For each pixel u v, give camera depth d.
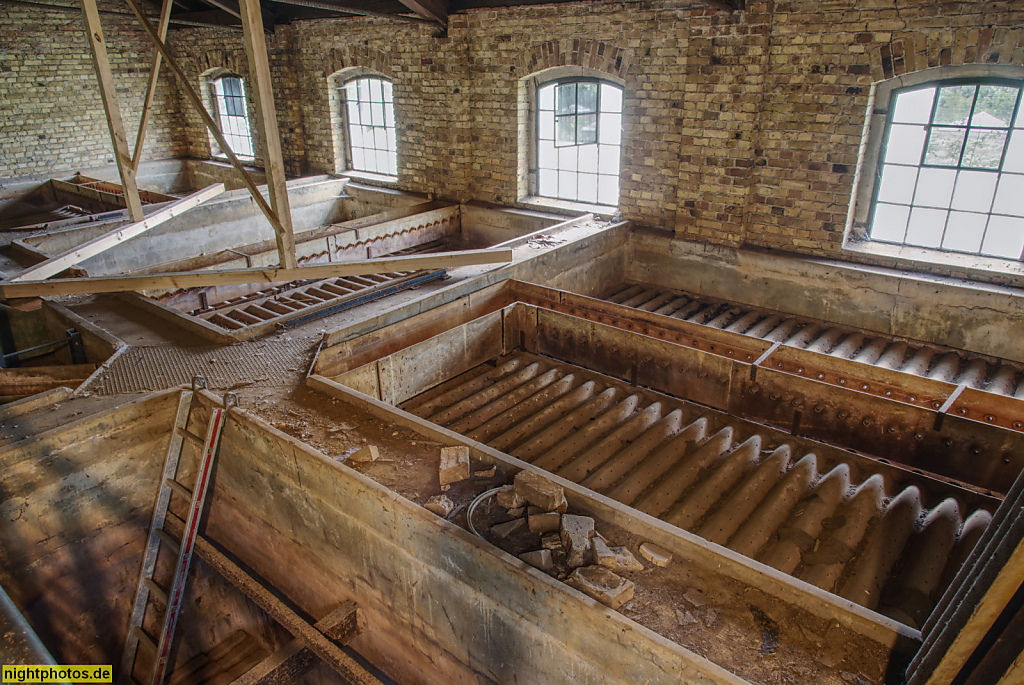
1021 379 5.08
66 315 5.03
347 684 3.77
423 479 3.13
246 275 3.38
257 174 10.95
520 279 5.87
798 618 2.29
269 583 4.02
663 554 2.58
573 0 6.80
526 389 4.80
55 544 3.62
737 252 6.45
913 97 5.54
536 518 2.75
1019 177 5.22
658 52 6.44
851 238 6.14
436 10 7.65
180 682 4.40
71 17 10.38
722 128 6.17
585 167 7.73
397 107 8.84
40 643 1.29
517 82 7.55
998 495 3.50
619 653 2.20
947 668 1.72
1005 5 4.68
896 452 3.80
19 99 10.14
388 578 3.06
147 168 11.64
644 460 3.96
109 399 3.87
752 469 3.83
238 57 10.53
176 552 3.82
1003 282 5.29
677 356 4.59
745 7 5.70
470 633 2.76
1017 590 1.53
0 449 3.30
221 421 3.67
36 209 10.34
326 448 3.38
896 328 5.74
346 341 4.55
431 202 8.67
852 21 5.32
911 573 3.04
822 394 3.98
